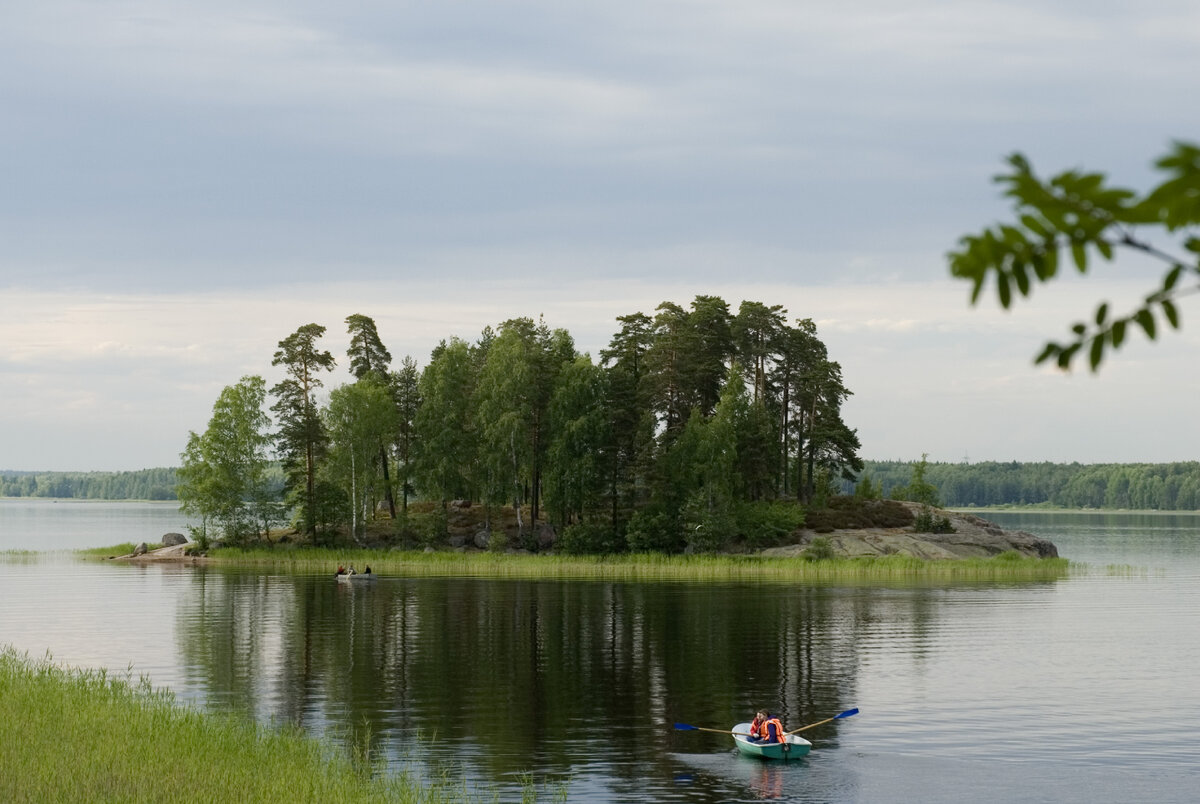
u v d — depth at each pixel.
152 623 54.41
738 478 97.62
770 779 26.53
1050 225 2.93
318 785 22.44
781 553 93.75
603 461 97.75
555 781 26.12
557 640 49.03
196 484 101.06
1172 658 44.53
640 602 64.50
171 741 24.80
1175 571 92.94
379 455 113.31
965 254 3.07
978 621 56.34
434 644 47.94
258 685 38.09
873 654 45.22
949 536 100.19
